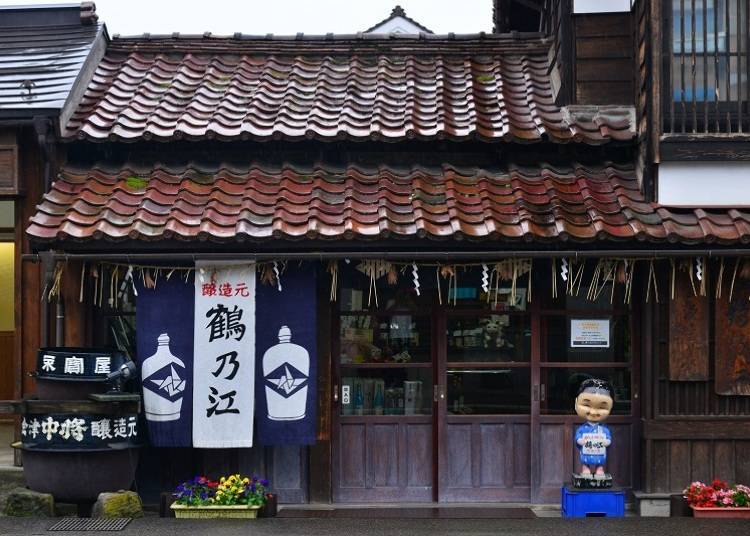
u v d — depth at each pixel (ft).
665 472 29.50
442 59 37.14
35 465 27.96
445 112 32.55
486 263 29.01
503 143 31.48
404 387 31.35
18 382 31.19
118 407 27.96
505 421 30.99
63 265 28.50
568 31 33.06
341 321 31.37
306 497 30.76
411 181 31.01
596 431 28.99
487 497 30.83
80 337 29.78
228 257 27.89
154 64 36.29
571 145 31.68
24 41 36.27
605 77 32.86
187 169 31.37
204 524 27.09
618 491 28.55
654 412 29.50
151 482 30.66
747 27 29.81
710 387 29.60
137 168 31.78
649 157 29.66
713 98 29.81
